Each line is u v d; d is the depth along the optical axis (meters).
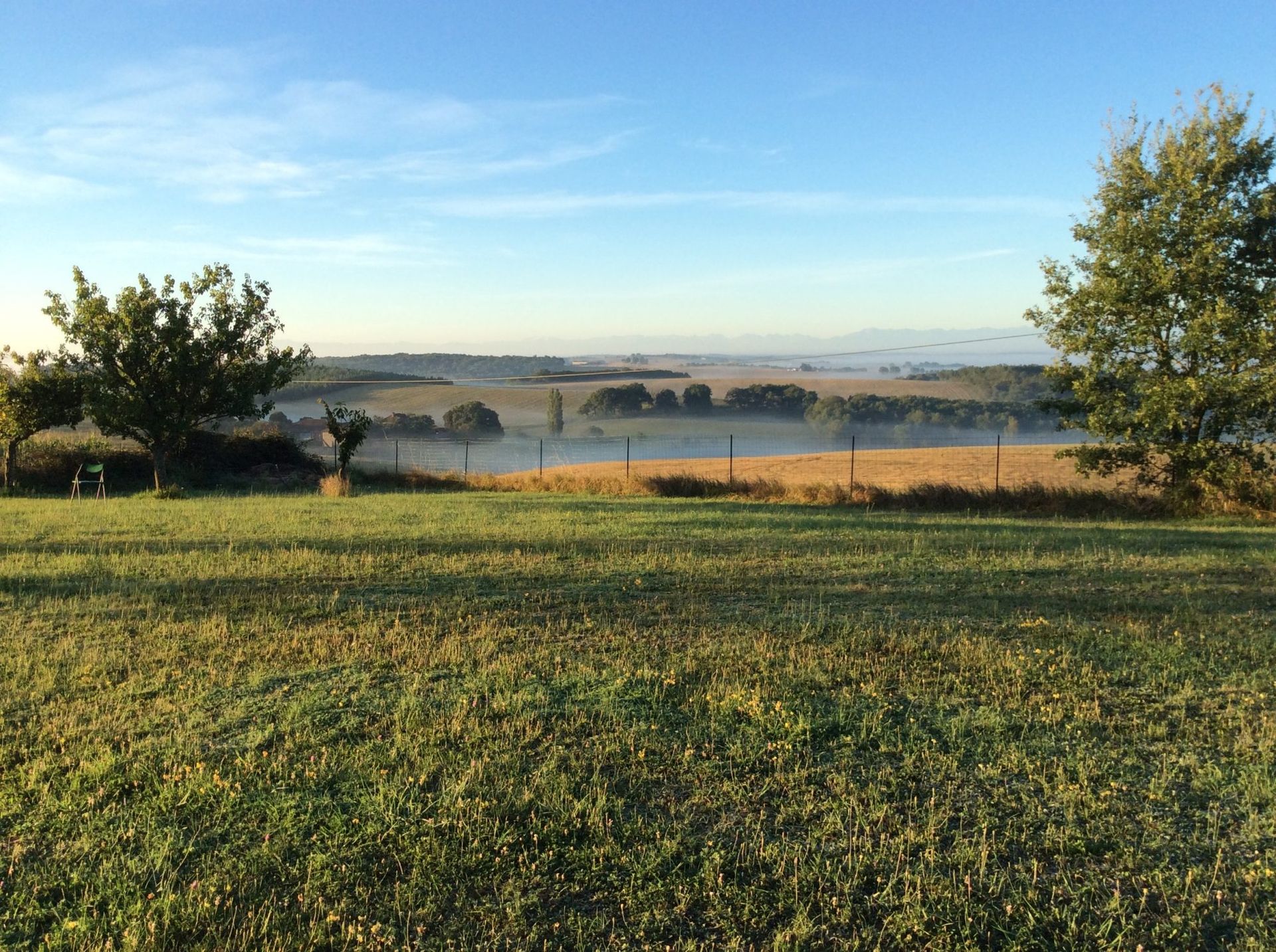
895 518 19.19
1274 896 3.75
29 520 17.64
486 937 3.45
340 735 5.36
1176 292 21.88
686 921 3.57
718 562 11.87
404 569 11.07
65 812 4.36
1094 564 12.05
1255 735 5.43
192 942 3.40
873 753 5.16
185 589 9.80
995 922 3.57
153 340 28.78
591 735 5.38
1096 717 5.76
